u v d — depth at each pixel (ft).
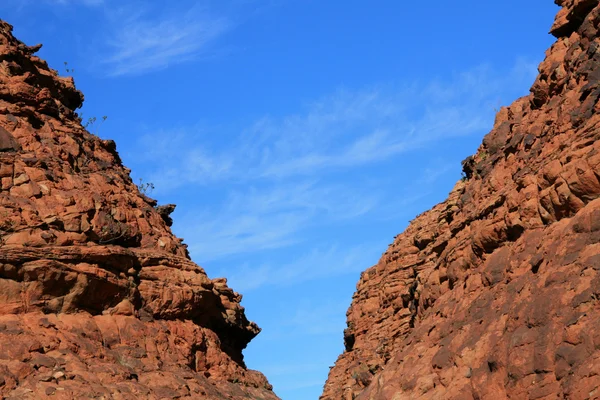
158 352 146.41
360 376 199.21
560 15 152.05
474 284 142.10
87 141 171.83
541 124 144.87
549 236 126.72
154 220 169.89
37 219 142.82
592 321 106.01
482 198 154.20
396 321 205.46
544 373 108.68
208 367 157.99
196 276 160.25
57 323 137.49
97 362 135.13
